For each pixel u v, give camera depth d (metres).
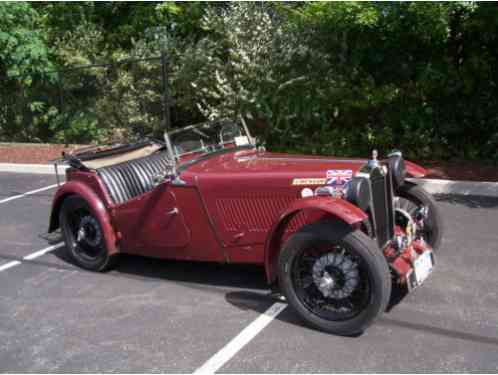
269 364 3.37
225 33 9.68
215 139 4.95
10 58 12.62
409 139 8.84
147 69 10.74
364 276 3.47
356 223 3.54
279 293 4.42
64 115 12.54
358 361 3.34
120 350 3.66
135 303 4.40
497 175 7.60
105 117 11.96
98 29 13.16
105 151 5.79
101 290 4.73
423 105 8.93
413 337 3.59
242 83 9.38
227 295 4.45
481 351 3.38
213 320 4.02
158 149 6.18
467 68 8.60
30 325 4.11
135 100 11.23
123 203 4.86
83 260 5.29
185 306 4.29
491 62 8.63
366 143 9.14
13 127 13.47
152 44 11.12
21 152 11.91
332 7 8.15
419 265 3.87
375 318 3.47
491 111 8.71
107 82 11.75
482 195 6.93
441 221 4.57
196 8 11.50
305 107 9.15
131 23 12.90
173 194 4.45
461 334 3.59
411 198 4.68
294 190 3.98
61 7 13.48
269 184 4.06
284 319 3.96
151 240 4.76
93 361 3.54
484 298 4.09
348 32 9.16
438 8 7.80
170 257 4.73
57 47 13.05
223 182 4.21
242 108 9.16
